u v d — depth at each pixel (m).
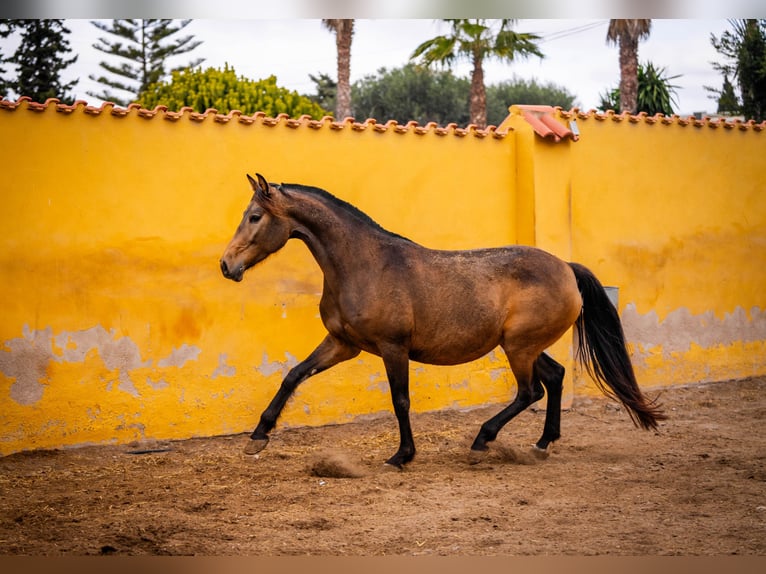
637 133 10.78
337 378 9.11
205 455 7.90
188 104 21.66
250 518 5.85
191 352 8.45
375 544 5.25
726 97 22.33
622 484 6.67
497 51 24.84
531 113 9.96
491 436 7.52
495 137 9.91
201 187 8.48
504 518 5.76
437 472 7.15
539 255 7.56
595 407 10.06
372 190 9.26
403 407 7.19
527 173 9.87
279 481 6.92
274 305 8.83
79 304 7.96
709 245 11.36
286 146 8.84
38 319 7.80
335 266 7.11
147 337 8.26
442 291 7.22
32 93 30.91
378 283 7.08
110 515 5.97
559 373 7.72
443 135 9.61
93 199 8.01
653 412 7.69
